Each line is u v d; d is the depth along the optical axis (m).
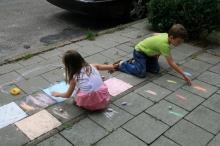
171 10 5.29
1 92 3.41
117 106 3.16
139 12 6.70
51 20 6.68
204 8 4.87
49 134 2.70
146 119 2.94
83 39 5.31
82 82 2.91
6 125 2.82
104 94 3.01
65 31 5.98
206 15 4.93
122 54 4.62
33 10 7.46
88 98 2.92
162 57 4.50
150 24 6.12
